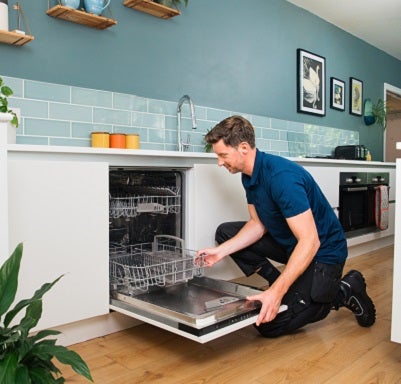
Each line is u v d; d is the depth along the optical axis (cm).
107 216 179
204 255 194
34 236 157
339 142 455
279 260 208
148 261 202
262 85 354
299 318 176
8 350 99
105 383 142
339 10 404
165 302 172
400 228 141
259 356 164
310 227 161
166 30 279
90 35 240
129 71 259
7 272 104
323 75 423
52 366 106
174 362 159
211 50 309
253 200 187
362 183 370
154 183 218
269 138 363
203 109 305
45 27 221
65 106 230
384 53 539
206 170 225
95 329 183
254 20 345
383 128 540
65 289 166
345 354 165
